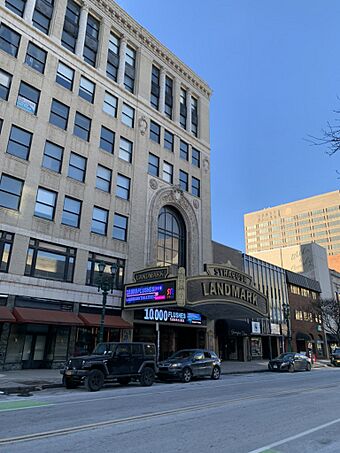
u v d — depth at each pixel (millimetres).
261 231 149125
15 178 21594
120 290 25953
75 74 26828
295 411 9289
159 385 15883
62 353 21188
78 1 28781
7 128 21766
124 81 31391
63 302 22219
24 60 23750
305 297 50594
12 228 20703
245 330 34906
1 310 18859
